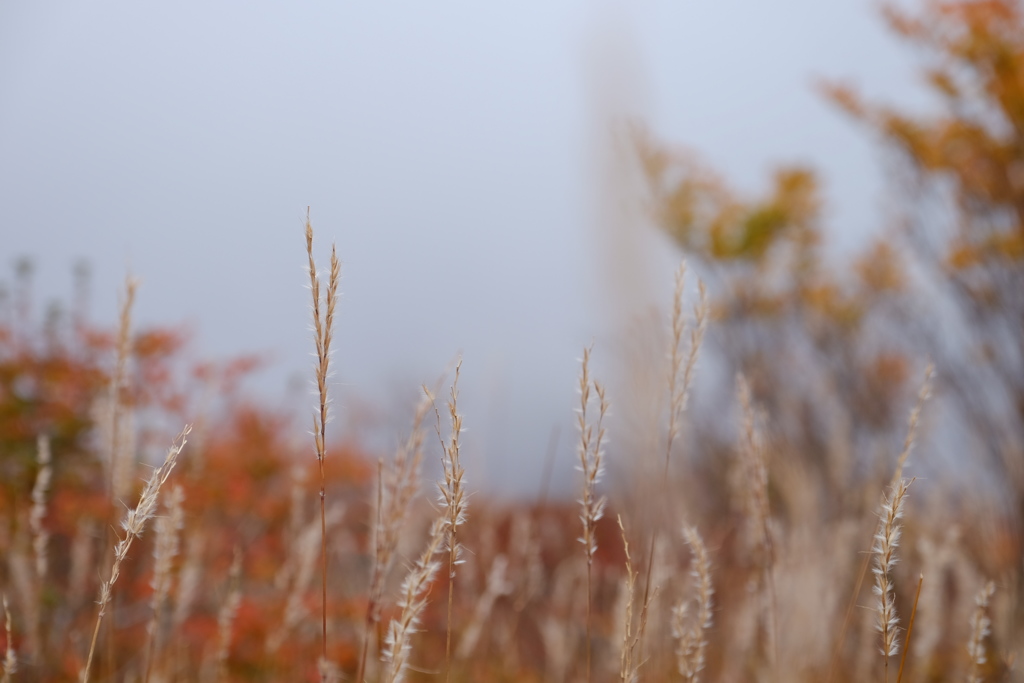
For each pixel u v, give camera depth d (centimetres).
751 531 247
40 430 372
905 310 541
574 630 296
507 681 276
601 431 144
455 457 133
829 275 628
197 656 298
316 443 129
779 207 623
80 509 324
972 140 479
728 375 608
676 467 302
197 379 418
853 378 550
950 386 442
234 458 396
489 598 268
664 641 230
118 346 203
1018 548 319
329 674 140
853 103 531
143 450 353
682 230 622
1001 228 460
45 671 248
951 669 269
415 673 280
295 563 288
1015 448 383
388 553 158
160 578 190
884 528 135
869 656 282
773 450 394
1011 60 461
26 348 400
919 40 498
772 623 196
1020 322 427
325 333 127
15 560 243
